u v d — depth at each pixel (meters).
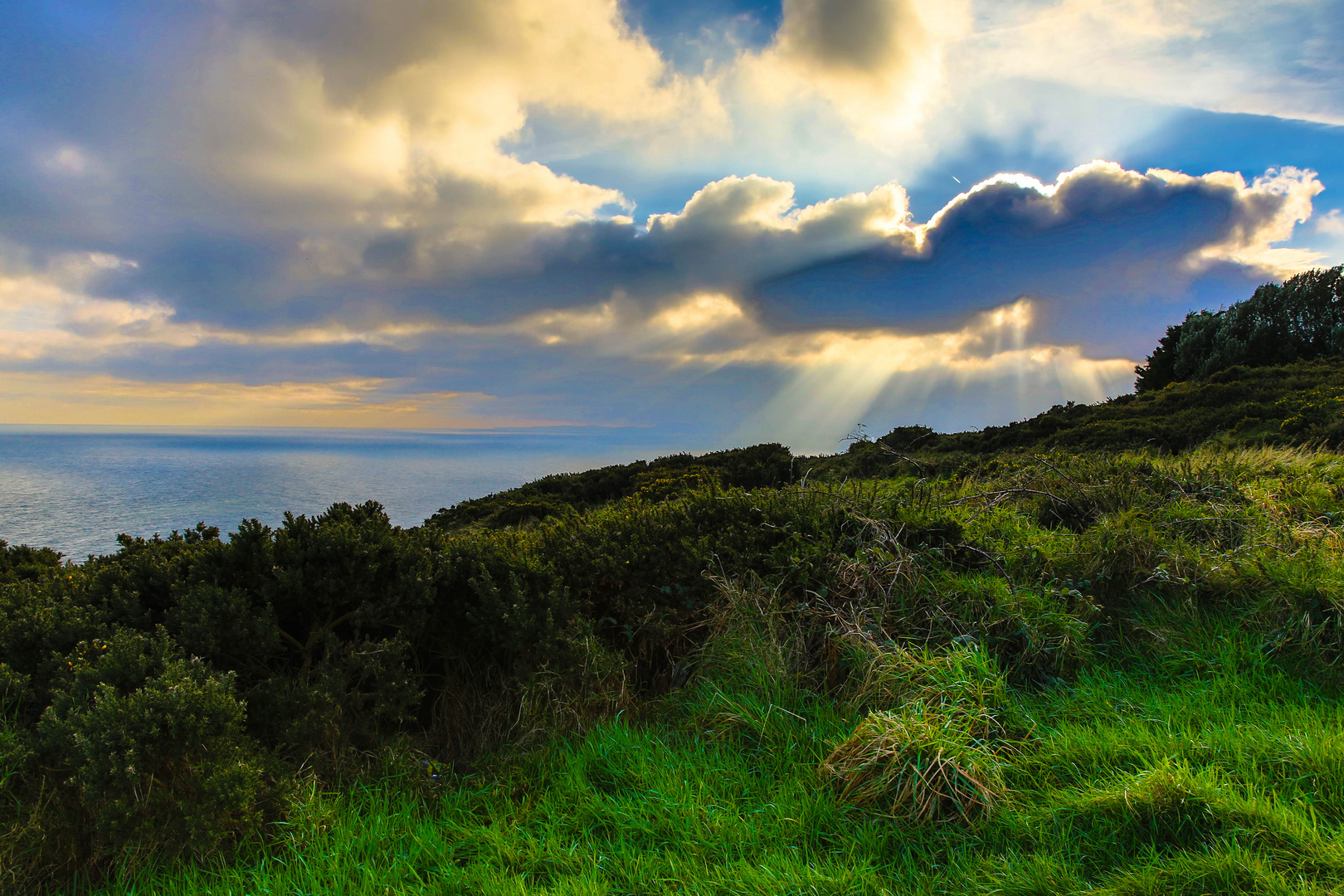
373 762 3.29
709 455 20.36
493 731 3.77
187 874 2.47
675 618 4.47
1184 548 4.83
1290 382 17.52
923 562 4.64
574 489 20.62
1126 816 2.51
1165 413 18.12
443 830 2.78
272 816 2.78
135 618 3.50
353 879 2.47
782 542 4.89
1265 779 2.70
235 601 3.38
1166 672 3.82
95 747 2.49
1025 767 2.98
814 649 4.12
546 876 2.50
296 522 3.86
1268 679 3.60
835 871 2.41
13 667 3.18
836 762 3.01
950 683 3.36
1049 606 4.21
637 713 3.85
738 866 2.45
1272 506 5.56
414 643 4.04
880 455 10.52
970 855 2.51
